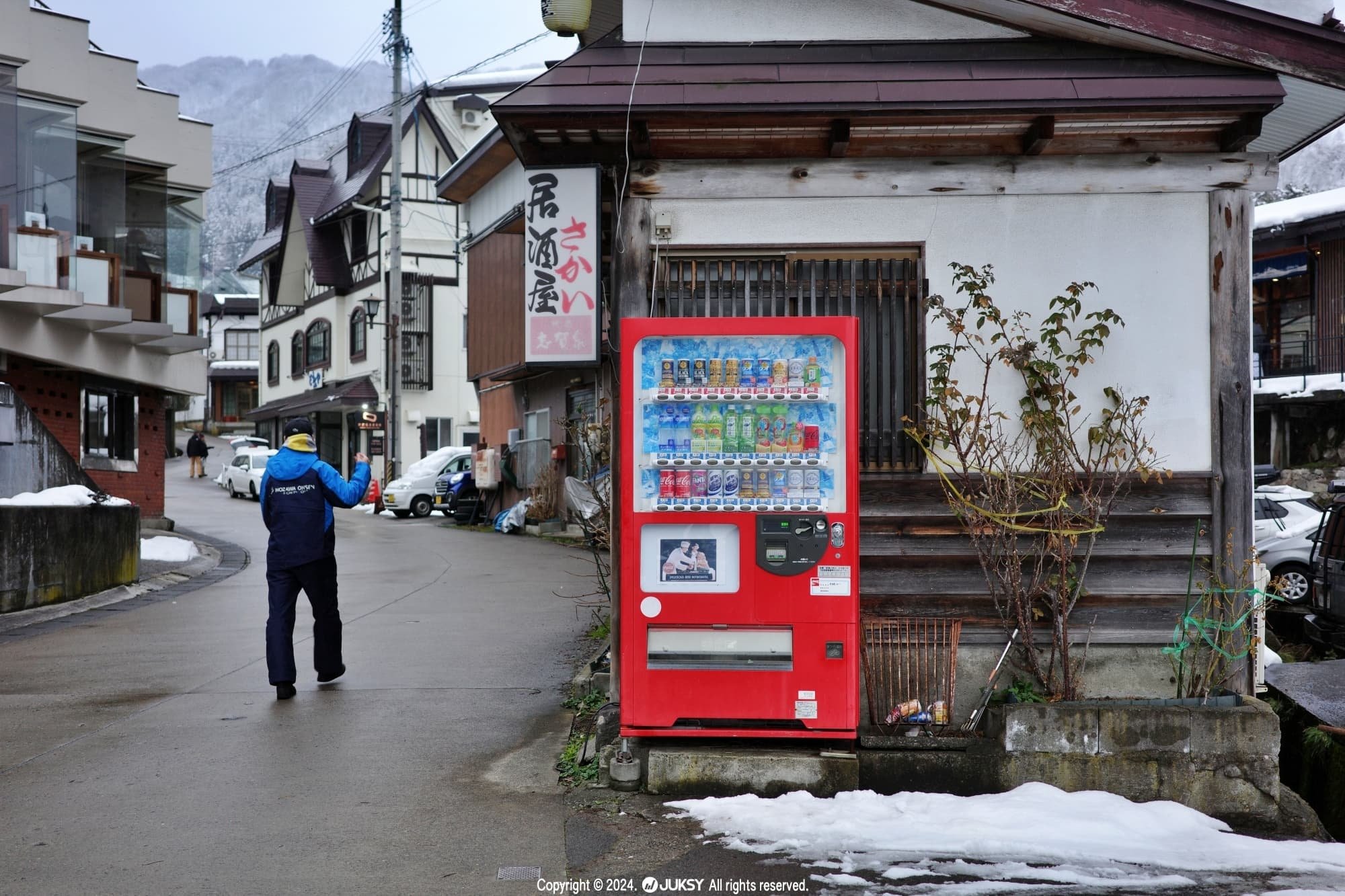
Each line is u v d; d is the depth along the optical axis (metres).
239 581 14.08
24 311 15.50
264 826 4.85
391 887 4.21
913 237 5.91
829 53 6.12
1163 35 5.70
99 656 8.81
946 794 5.22
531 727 6.47
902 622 5.82
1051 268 5.89
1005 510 5.64
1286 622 12.80
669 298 5.98
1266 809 5.19
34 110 15.60
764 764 5.21
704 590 5.25
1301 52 5.68
